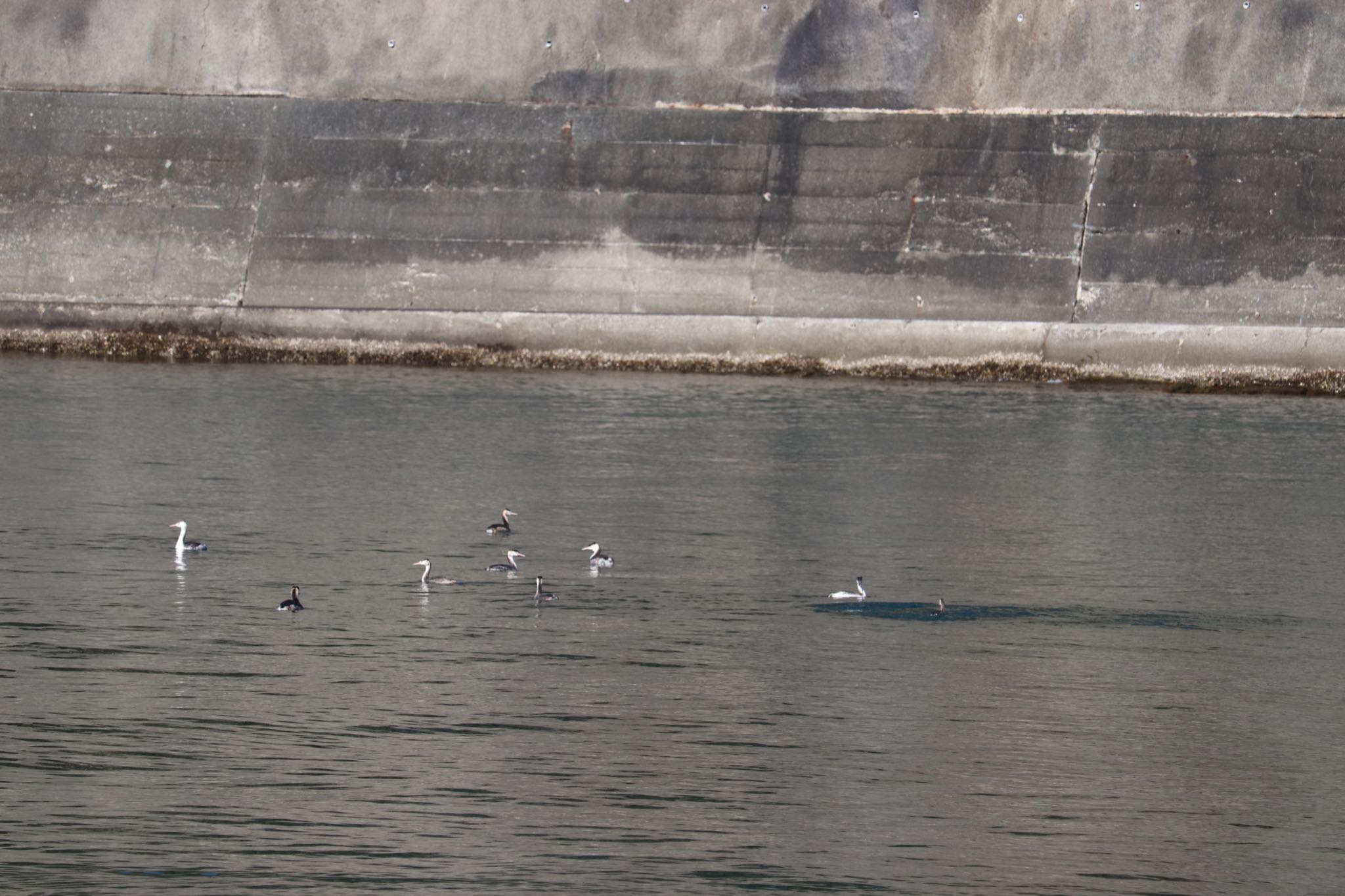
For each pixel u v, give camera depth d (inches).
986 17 6033.5
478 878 2384.4
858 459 4909.0
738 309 6072.8
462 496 4409.5
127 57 6156.5
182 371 5880.9
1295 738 2955.2
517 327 6063.0
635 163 6077.8
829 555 3998.5
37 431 4933.6
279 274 6092.5
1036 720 3009.4
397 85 6136.8
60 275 6092.5
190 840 2474.2
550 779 2709.2
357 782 2677.2
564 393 5669.3
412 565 3831.2
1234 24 6048.2
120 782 2652.6
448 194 6087.6
